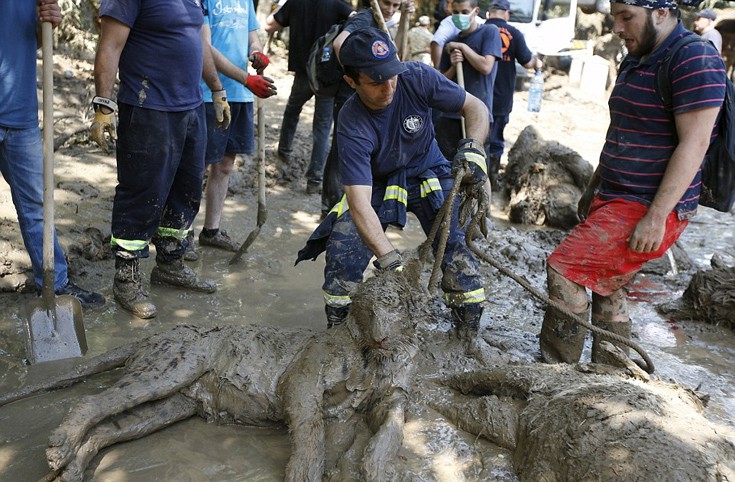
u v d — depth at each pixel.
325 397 3.85
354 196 3.95
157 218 4.98
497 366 4.26
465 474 3.50
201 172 5.27
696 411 3.58
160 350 3.87
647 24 3.90
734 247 7.36
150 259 5.96
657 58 3.95
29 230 4.71
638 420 3.24
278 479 3.45
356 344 3.88
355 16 5.88
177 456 3.57
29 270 5.17
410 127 4.18
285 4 7.62
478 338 4.66
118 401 3.54
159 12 4.57
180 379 3.76
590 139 11.43
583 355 4.81
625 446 3.12
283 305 5.31
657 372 4.55
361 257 4.37
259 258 6.16
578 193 7.72
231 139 6.04
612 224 4.19
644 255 4.19
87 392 4.02
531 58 7.99
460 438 3.78
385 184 4.47
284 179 8.14
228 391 3.85
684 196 4.11
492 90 7.54
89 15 9.84
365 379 3.82
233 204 7.36
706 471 2.97
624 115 4.12
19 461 3.43
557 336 4.48
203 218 6.94
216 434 3.80
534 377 3.85
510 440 3.63
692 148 3.86
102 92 4.51
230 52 6.04
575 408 3.41
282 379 3.88
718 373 4.64
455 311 4.65
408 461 3.57
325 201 7.00
